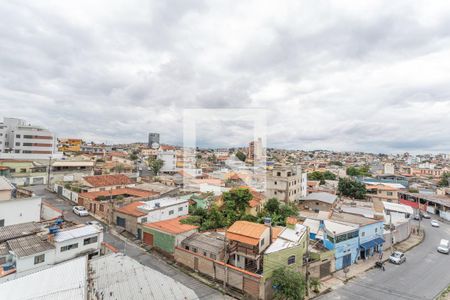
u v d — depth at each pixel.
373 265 22.55
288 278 14.77
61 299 7.85
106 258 11.36
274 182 35.78
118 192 33.81
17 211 20.48
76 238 16.84
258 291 14.70
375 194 43.75
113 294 8.45
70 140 86.75
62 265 10.52
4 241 16.09
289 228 19.91
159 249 20.20
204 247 17.95
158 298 8.57
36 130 55.53
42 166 44.06
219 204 24.61
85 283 8.90
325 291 17.61
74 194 32.50
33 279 9.32
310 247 20.70
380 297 17.27
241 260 17.02
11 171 40.50
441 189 52.38
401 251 26.73
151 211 23.88
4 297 8.18
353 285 18.77
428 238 31.75
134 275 9.80
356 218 27.17
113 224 25.28
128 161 63.34
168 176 46.31
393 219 32.09
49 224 19.53
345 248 21.84
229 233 17.38
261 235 16.66
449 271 21.89
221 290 15.58
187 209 27.36
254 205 25.30
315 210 36.47
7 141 56.41
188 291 9.41
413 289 18.56
